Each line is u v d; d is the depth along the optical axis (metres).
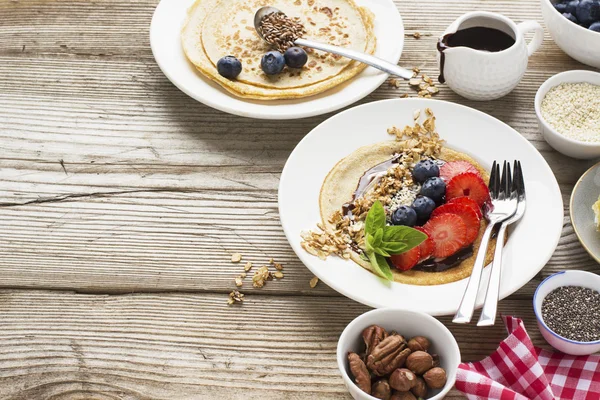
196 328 1.18
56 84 1.38
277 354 1.16
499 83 1.31
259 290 1.20
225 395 1.14
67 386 1.14
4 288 1.21
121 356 1.16
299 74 1.34
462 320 1.13
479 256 1.17
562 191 1.27
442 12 1.43
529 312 1.18
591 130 1.28
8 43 1.42
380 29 1.39
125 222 1.25
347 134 1.27
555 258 1.22
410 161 1.26
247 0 1.42
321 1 1.42
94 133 1.33
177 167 1.29
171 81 1.34
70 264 1.22
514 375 1.13
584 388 1.12
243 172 1.29
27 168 1.30
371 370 1.11
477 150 1.26
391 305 1.15
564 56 1.38
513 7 1.43
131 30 1.43
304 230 1.20
